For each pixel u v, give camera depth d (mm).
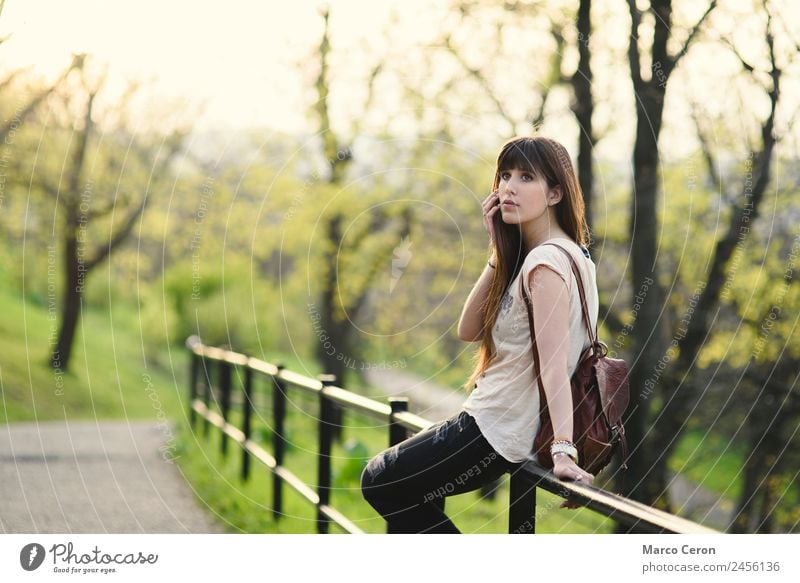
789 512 7418
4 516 4445
